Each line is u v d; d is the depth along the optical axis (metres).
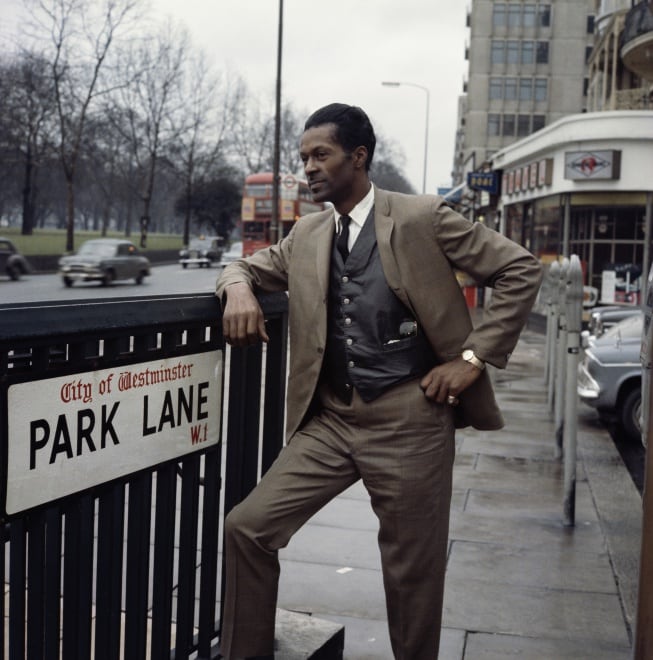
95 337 2.21
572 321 5.23
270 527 2.67
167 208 115.44
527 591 4.23
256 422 3.17
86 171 66.75
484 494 6.02
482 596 4.14
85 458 2.24
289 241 2.93
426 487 2.68
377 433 2.69
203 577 2.98
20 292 11.23
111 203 76.81
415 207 2.66
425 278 2.64
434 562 2.75
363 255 2.66
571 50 67.44
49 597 2.19
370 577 4.34
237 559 2.69
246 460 3.15
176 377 2.62
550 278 9.84
